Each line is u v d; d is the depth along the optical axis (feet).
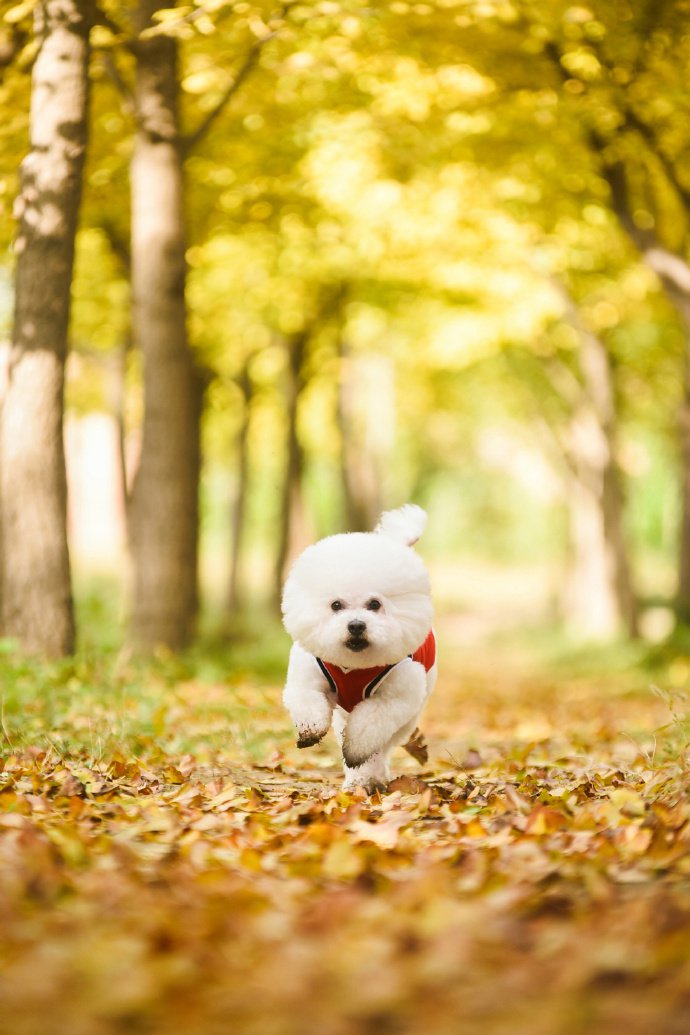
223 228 58.29
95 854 15.17
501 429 120.47
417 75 47.03
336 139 54.75
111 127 48.03
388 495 137.18
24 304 35.50
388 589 19.36
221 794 19.98
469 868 14.58
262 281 64.75
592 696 54.80
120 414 67.41
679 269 48.29
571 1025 9.27
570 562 110.01
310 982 10.34
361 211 58.75
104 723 27.09
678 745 23.85
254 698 36.04
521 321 71.87
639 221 55.93
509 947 11.39
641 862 14.33
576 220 58.34
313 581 19.49
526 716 43.04
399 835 16.66
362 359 96.43
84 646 39.17
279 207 58.08
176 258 44.06
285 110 49.65
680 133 47.01
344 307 75.10
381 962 10.82
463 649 101.40
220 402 79.92
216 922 12.09
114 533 151.94
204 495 143.84
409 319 79.82
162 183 43.37
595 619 87.81
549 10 40.40
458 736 35.81
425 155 54.39
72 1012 9.66
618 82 43.93
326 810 18.58
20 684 31.55
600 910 12.32
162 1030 9.46
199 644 49.67
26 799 18.39
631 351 83.35
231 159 53.06
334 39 42.98
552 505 141.79
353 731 20.21
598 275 69.82
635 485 129.18
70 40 35.12
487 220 61.46
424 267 67.31
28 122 40.63
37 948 11.10
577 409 88.22
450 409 110.01
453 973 10.49
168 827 16.98
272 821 17.75
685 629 68.08
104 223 56.54
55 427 35.86
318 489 170.50
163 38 41.70
